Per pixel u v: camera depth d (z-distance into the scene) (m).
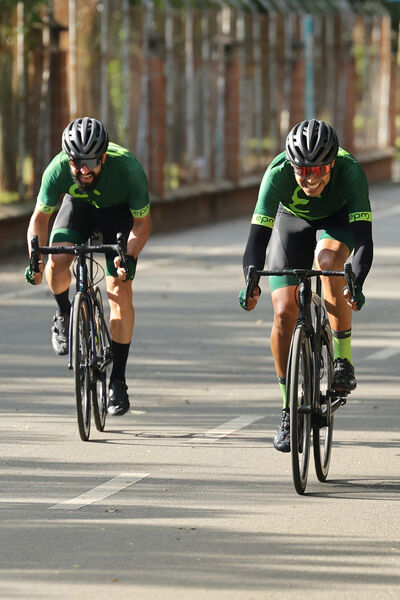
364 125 70.31
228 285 31.16
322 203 14.02
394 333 24.16
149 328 24.69
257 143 55.31
